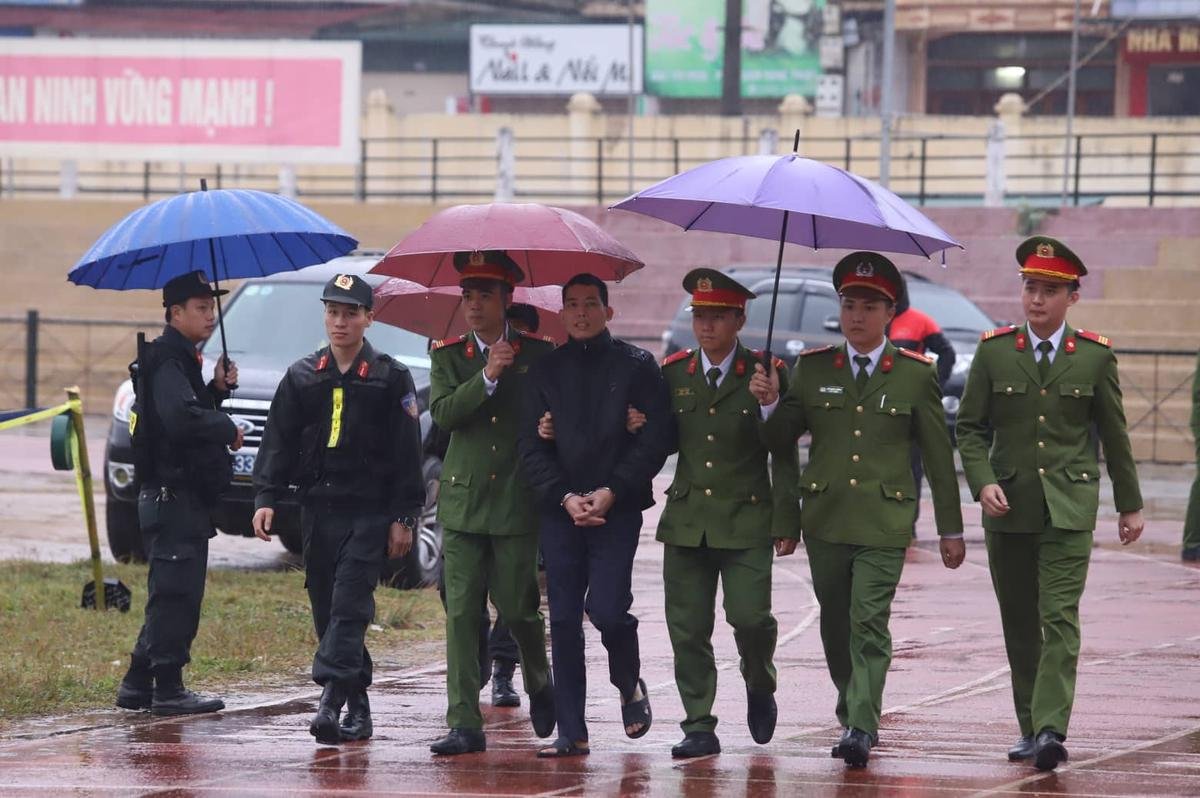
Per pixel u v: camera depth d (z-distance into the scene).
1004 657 18.61
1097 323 47.31
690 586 13.99
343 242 15.62
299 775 13.27
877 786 12.85
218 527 23.27
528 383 13.91
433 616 21.33
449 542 14.28
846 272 13.84
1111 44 86.88
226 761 13.78
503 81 84.94
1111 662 18.25
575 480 13.65
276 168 65.56
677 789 12.77
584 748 14.02
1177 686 16.97
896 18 84.38
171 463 15.59
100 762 13.71
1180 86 86.38
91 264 15.12
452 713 14.12
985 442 13.98
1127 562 26.03
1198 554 26.25
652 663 18.55
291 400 14.73
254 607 20.94
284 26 86.12
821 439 13.92
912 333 27.06
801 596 23.02
